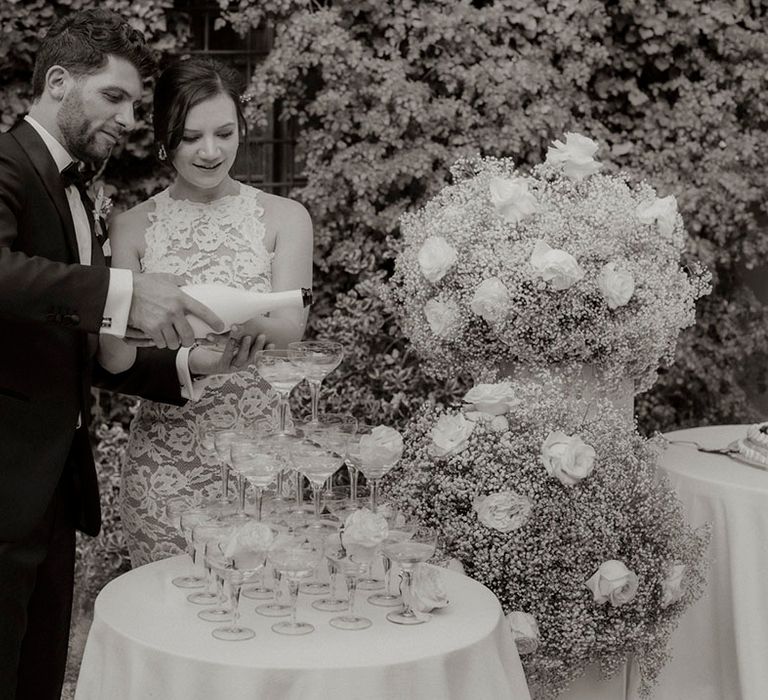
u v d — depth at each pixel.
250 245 2.96
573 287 2.99
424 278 3.19
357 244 4.91
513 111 4.87
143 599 2.26
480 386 2.89
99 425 5.12
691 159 5.13
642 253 3.14
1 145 2.36
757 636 3.08
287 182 5.34
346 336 4.36
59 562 2.53
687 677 3.23
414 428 3.02
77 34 2.39
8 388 2.36
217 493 2.90
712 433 3.93
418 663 1.97
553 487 2.82
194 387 2.76
